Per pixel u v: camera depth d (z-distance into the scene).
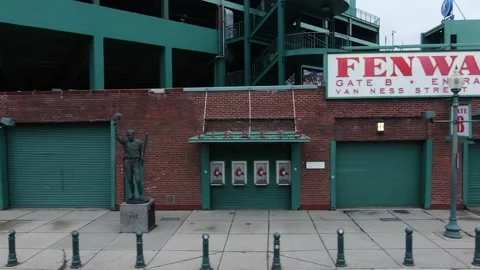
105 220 11.73
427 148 12.66
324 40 28.70
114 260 8.12
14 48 24.25
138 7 29.23
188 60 29.97
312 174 12.84
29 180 13.59
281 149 13.09
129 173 10.66
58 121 13.18
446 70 12.50
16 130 13.54
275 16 25.61
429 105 12.63
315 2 24.58
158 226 10.89
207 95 13.03
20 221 11.66
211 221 11.40
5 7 19.50
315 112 12.83
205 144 12.90
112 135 13.11
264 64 26.73
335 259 8.00
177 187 13.04
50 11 20.84
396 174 13.14
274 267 7.32
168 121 13.04
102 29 22.78
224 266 7.66
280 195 13.14
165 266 7.73
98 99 13.13
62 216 12.28
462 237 9.50
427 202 12.73
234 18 32.03
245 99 12.99
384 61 12.62
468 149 12.98
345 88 12.69
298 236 9.72
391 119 12.79
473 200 13.02
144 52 26.83
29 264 7.96
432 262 7.75
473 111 12.49
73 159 13.48
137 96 13.06
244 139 11.70
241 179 13.14
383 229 10.32
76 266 7.71
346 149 13.16
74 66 28.03
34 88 34.38
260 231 10.23
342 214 12.15
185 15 30.08
